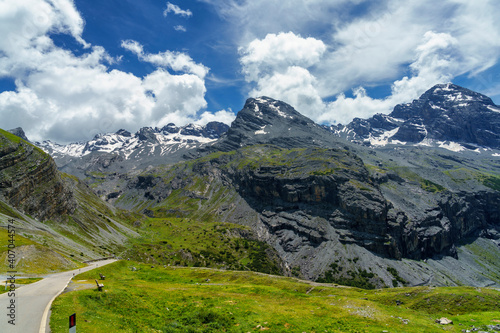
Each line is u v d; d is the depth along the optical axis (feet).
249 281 420.36
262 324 169.17
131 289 213.66
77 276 236.43
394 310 229.86
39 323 104.73
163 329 135.23
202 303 203.82
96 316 123.13
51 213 622.95
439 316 227.61
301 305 235.20
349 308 223.30
